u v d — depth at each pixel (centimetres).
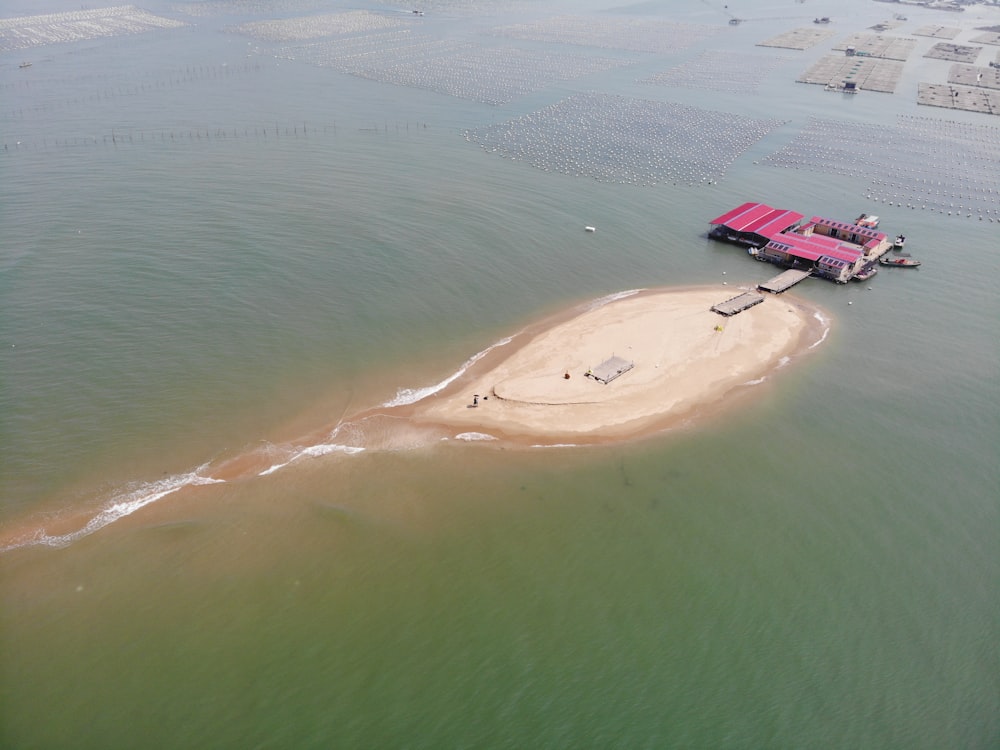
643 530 7700
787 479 8475
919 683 6269
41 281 11531
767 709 6031
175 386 9481
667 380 10131
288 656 6216
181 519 7531
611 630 6612
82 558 7031
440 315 11562
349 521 7619
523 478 8338
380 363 10294
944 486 8425
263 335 10662
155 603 6631
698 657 6419
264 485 8038
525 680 6144
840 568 7338
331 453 8562
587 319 11550
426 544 7400
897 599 7025
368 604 6725
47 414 8844
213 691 5919
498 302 12069
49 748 5478
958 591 7119
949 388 10212
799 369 10562
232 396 9388
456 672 6169
